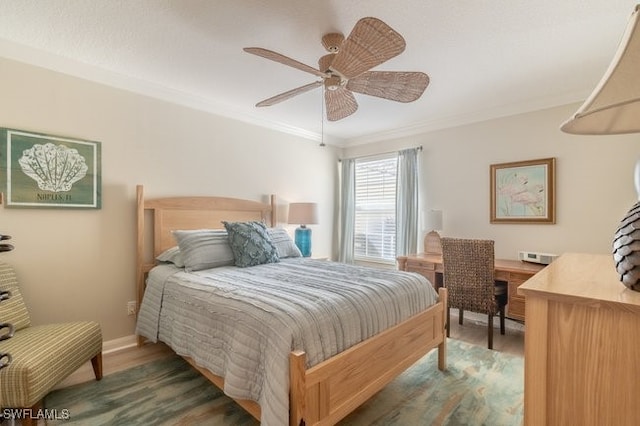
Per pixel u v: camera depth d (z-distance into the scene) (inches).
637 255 27.8
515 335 126.0
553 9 72.5
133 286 113.8
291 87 119.2
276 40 86.9
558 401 28.3
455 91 119.5
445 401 80.2
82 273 102.9
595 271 38.8
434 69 102.0
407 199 163.6
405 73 76.1
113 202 109.3
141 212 112.3
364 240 189.0
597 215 116.0
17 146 90.7
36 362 66.2
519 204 132.0
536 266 116.9
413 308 85.8
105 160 107.5
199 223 129.3
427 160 160.6
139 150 115.3
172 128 124.0
